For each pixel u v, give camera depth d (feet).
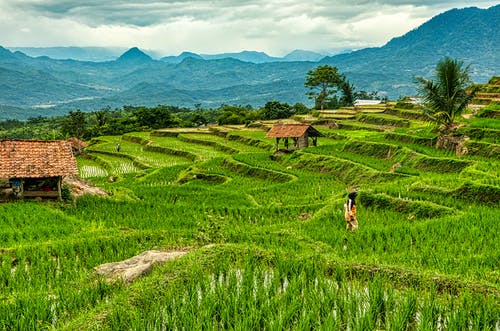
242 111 382.22
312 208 82.53
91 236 60.64
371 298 34.01
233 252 45.16
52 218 71.92
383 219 67.36
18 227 66.90
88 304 36.11
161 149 217.77
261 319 32.32
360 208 75.10
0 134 422.41
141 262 45.70
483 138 112.27
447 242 50.83
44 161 85.66
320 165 128.47
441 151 115.96
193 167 148.46
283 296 35.04
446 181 80.84
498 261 42.93
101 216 78.28
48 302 36.24
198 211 82.23
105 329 31.27
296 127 160.45
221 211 83.20
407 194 75.92
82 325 31.71
